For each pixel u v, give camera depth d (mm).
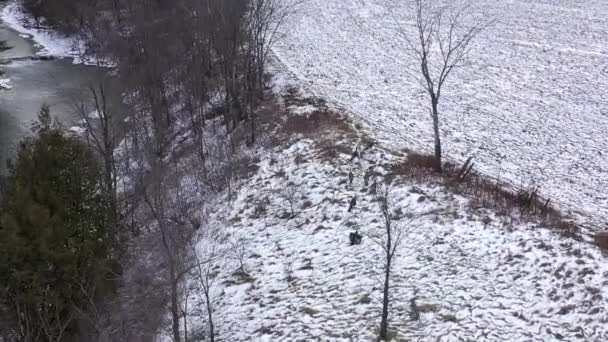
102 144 38781
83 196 21219
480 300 19797
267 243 26469
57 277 18859
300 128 36094
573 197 28203
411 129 36438
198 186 32938
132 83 42281
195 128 39656
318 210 27766
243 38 43625
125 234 26453
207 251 27000
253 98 39938
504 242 22438
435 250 22859
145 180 29562
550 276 20234
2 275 18109
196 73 41281
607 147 33812
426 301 20172
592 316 18141
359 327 19734
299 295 22422
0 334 18641
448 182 27312
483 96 42062
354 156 31156
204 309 22984
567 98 41000
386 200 23812
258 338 20484
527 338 17875
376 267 22750
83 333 19891
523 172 31000
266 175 32125
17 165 20984
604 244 21531
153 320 22203
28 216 18234
